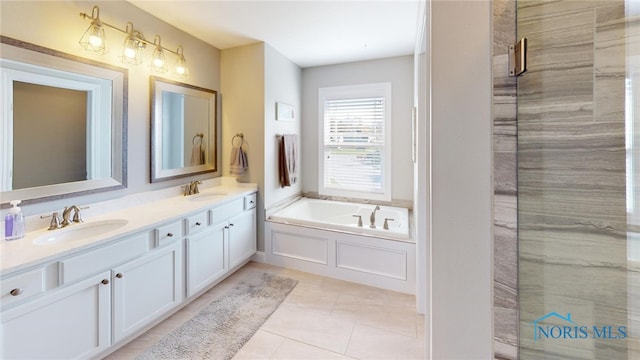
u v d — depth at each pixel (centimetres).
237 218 279
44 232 162
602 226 67
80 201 189
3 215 152
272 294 247
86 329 149
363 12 234
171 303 203
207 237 237
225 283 266
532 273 72
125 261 169
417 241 221
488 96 74
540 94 70
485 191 75
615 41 66
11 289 120
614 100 66
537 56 70
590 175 68
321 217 369
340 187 383
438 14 76
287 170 340
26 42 159
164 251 196
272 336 191
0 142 150
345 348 180
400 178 353
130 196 222
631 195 66
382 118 358
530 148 71
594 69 67
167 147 254
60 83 175
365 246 267
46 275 132
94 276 152
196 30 269
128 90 218
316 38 289
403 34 278
